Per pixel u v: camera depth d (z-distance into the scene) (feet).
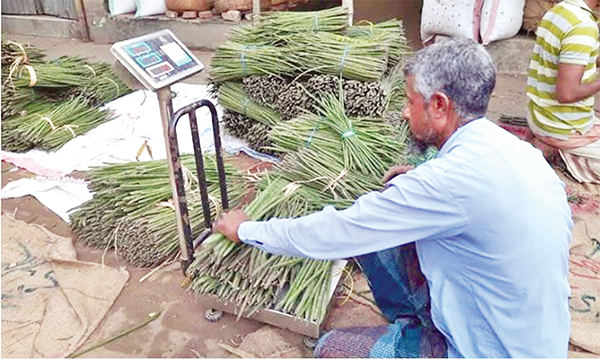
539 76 9.63
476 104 4.42
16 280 7.47
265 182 7.90
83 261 7.91
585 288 7.27
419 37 19.88
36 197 9.50
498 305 4.50
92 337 6.62
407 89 4.69
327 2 21.66
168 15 19.02
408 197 4.43
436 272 4.83
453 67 4.34
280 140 8.79
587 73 9.12
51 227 8.76
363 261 6.05
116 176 8.18
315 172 7.69
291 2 19.47
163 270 7.75
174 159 6.40
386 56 9.82
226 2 18.13
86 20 20.21
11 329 6.63
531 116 10.08
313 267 6.47
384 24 11.30
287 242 5.24
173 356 6.34
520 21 15.48
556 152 10.32
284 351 6.29
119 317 6.93
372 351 5.24
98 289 7.31
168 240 7.68
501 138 4.42
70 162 10.53
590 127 9.59
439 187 4.28
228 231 5.91
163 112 6.48
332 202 7.45
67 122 11.44
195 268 6.39
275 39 10.32
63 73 11.99
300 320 6.14
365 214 4.66
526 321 4.45
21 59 11.50
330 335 5.60
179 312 7.00
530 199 4.23
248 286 6.25
